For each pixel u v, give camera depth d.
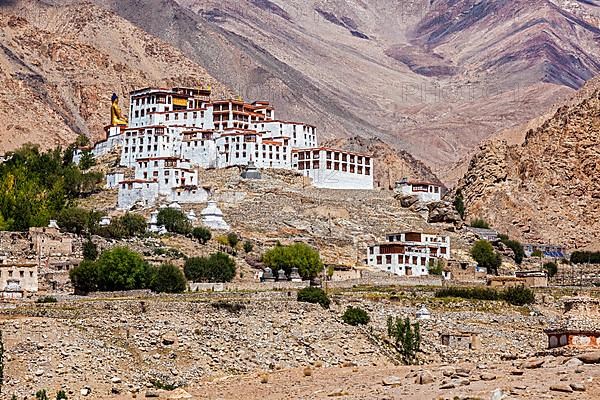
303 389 199.12
